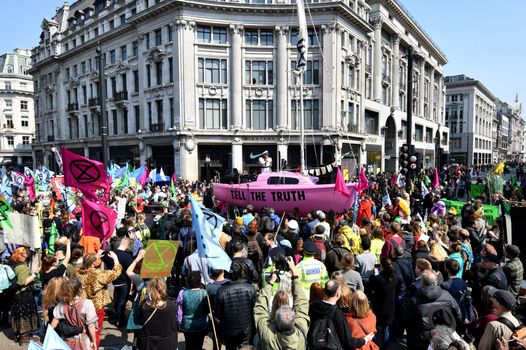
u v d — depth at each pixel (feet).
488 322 14.80
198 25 114.83
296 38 116.98
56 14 192.13
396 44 163.53
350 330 14.08
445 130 245.04
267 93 117.91
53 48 180.34
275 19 115.55
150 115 128.47
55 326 14.98
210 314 16.07
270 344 12.64
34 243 23.26
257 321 13.70
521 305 19.29
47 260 20.71
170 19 114.73
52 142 185.98
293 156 120.67
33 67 196.03
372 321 15.23
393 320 19.97
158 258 17.83
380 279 19.92
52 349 11.31
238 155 117.08
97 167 27.07
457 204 48.26
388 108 159.02
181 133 112.27
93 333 15.39
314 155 119.65
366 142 138.00
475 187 58.95
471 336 17.94
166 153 123.44
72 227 32.60
